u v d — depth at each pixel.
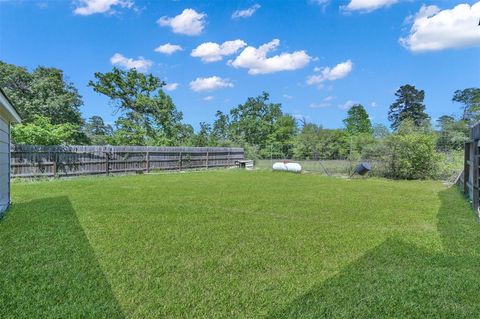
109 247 4.15
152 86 26.20
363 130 42.16
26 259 3.67
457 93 37.09
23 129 14.64
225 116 43.09
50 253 3.89
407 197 9.05
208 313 2.58
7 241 4.36
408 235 4.89
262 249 4.17
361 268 3.55
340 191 10.23
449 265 3.65
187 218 5.96
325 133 31.33
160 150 18.75
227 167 23.25
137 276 3.26
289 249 4.18
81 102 24.03
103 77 24.80
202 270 3.46
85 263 3.57
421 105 46.62
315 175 16.61
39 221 5.54
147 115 26.42
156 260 3.71
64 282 3.07
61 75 23.22
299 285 3.10
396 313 2.59
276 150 35.25
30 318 2.43
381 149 16.22
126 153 16.95
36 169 13.29
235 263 3.67
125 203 7.51
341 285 3.11
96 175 15.45
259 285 3.10
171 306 2.66
